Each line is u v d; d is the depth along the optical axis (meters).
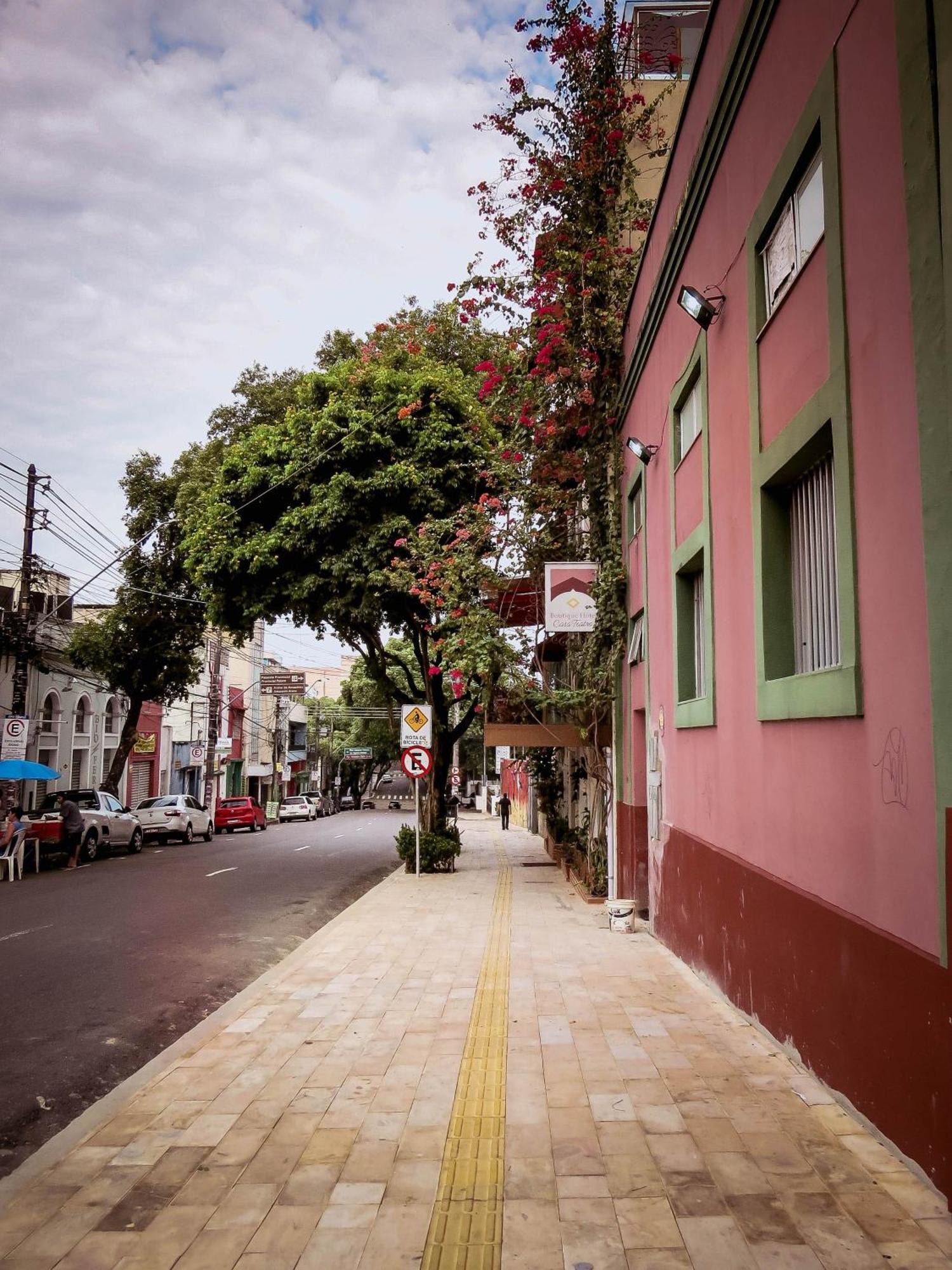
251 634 19.88
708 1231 3.55
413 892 15.20
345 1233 3.62
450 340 20.23
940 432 3.75
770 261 6.29
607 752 14.11
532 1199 3.86
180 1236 3.61
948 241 3.69
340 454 17.34
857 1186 3.90
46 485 22.72
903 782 4.12
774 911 6.00
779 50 5.86
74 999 8.01
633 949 9.66
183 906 13.64
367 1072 5.63
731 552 7.14
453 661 15.37
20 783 25.20
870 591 4.48
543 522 14.35
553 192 12.31
